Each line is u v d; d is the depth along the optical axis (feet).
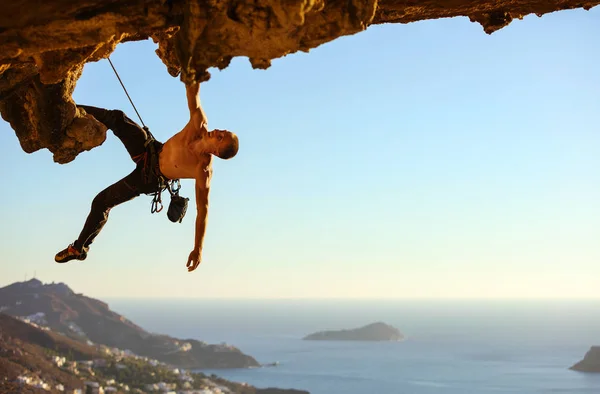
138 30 18.71
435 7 24.30
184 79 19.02
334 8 18.06
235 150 23.75
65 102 26.22
